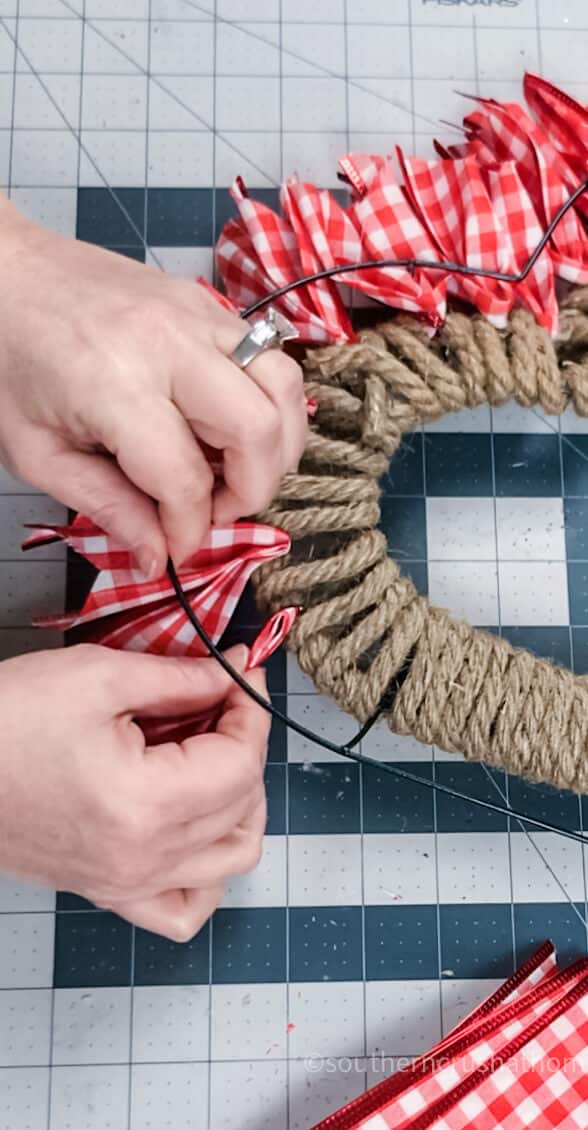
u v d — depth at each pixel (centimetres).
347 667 62
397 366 63
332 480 62
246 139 75
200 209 75
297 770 71
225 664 56
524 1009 64
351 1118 62
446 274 66
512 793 72
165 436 49
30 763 53
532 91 69
